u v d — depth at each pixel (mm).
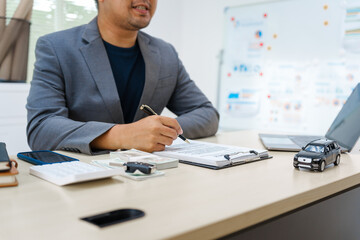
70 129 902
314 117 2781
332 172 692
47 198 477
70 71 1180
